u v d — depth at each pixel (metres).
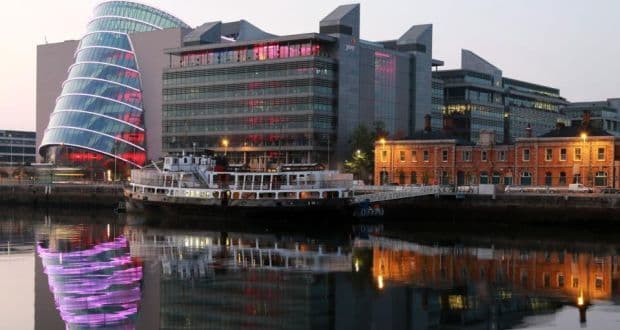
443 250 89.19
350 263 78.31
